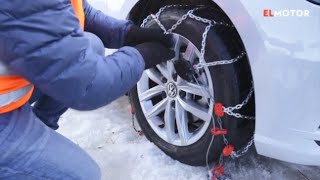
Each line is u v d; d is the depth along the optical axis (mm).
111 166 2361
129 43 1831
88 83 1174
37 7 1001
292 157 1792
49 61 1068
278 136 1798
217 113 1970
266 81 1741
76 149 1438
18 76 1144
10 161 1212
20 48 1029
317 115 1684
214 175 2152
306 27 1603
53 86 1122
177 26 2039
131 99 2521
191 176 2234
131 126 2754
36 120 1348
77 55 1110
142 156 2426
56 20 1041
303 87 1661
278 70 1693
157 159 2391
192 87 2100
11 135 1205
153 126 2402
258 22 1703
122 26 1816
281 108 1741
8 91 1150
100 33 1850
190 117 2291
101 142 2596
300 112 1706
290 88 1688
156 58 1525
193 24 1975
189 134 2234
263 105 1793
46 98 1714
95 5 2781
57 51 1064
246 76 1966
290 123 1746
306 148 1746
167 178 2232
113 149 2514
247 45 1766
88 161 1468
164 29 2088
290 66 1662
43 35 1034
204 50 1970
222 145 2061
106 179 2254
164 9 2137
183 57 2080
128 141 2592
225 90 1948
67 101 1189
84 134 2684
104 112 2943
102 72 1222
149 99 2424
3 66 1090
